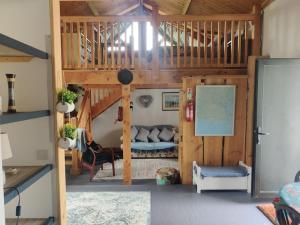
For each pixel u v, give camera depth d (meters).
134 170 6.31
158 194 4.38
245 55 4.88
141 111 8.56
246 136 4.75
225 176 4.32
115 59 5.38
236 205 3.85
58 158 2.50
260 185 4.02
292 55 3.85
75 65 4.98
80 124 6.34
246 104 4.74
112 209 3.81
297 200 2.13
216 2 5.70
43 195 2.52
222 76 4.68
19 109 2.48
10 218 2.46
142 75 4.99
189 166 4.89
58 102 2.44
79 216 3.60
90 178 5.64
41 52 2.28
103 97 7.75
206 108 4.74
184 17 4.79
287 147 3.98
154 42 4.89
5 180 1.89
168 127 8.45
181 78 4.96
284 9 4.06
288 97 3.91
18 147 2.49
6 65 2.45
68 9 6.46
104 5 7.19
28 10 2.45
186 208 3.79
